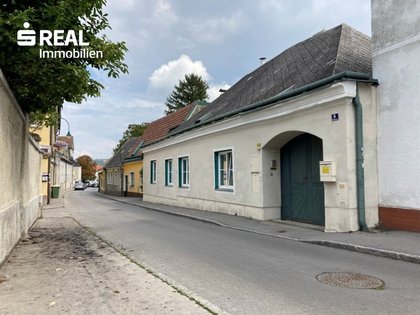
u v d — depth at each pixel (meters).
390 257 6.69
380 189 8.87
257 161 12.28
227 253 7.39
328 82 8.95
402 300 4.52
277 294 4.80
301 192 11.41
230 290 5.00
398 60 8.50
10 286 5.15
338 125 8.98
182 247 8.08
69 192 48.59
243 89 16.38
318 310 4.23
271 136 11.52
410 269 5.93
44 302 4.51
